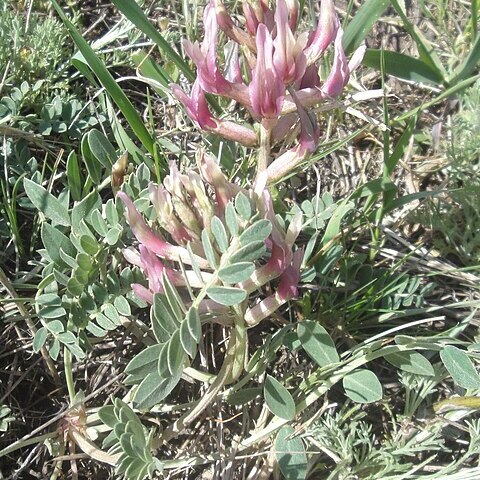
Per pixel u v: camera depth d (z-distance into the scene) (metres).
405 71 0.23
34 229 0.19
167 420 0.18
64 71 0.21
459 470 0.17
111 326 0.16
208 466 0.17
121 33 0.22
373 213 0.20
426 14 0.24
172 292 0.13
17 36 0.20
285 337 0.16
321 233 0.20
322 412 0.16
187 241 0.14
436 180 0.22
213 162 0.14
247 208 0.13
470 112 0.21
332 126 0.23
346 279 0.18
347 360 0.16
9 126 0.19
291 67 0.14
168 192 0.14
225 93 0.15
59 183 0.21
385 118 0.19
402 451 0.15
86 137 0.17
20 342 0.18
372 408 0.18
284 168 0.15
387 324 0.19
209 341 0.19
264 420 0.17
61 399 0.18
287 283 0.15
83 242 0.15
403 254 0.21
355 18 0.21
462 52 0.24
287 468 0.15
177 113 0.22
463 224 0.21
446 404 0.16
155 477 0.17
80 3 0.24
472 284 0.20
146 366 0.13
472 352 0.16
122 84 0.23
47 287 0.16
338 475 0.16
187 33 0.22
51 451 0.16
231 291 0.13
